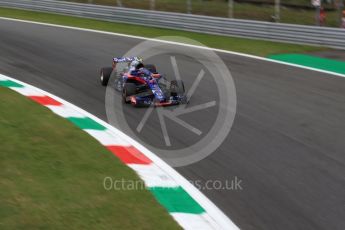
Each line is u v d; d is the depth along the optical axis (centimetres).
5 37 4475
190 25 5050
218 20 4859
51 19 5681
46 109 2442
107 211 1420
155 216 1412
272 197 1608
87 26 5266
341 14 4916
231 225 1412
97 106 2573
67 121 2261
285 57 3931
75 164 1755
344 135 2200
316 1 4644
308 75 3359
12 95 2688
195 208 1491
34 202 1442
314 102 2725
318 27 4284
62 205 1437
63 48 4122
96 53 3969
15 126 2127
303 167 1850
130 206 1462
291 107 2623
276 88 3014
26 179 1595
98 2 6800
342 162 1903
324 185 1703
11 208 1399
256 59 3850
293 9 6538
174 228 1349
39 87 2936
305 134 2209
